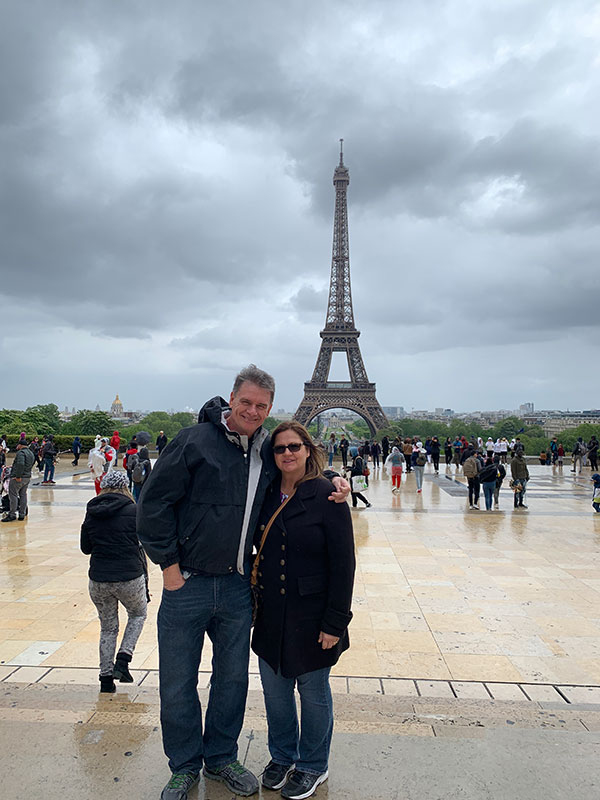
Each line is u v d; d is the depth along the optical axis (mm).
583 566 13484
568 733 5441
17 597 10805
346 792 4555
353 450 27609
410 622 9672
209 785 4836
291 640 4699
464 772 4793
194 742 4844
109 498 6844
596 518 20406
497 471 22094
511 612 10203
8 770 4812
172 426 173125
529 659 8148
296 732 5066
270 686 4918
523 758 4996
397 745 5211
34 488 28516
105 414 114688
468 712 6266
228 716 4938
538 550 15141
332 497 4797
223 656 4945
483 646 8625
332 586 4730
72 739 5324
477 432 198875
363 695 6836
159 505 4703
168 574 4766
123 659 6672
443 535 17109
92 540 6773
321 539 4785
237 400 4766
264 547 4859
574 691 7145
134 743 5266
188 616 4777
